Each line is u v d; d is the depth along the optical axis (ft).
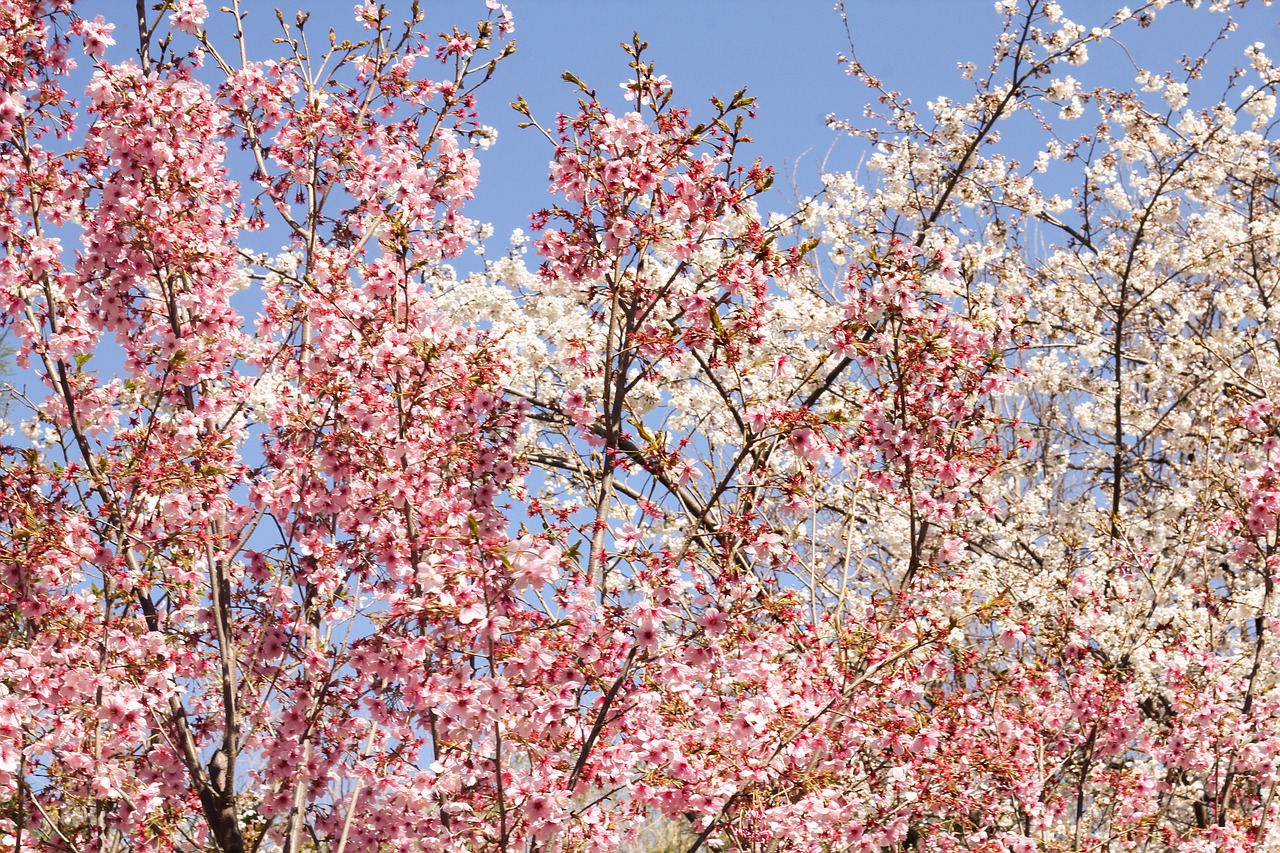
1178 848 25.67
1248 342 32.73
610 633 16.38
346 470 18.63
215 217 20.33
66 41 20.67
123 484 18.03
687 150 18.26
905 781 21.02
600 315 22.22
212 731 20.30
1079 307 42.01
